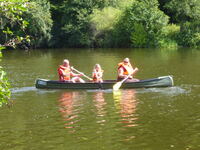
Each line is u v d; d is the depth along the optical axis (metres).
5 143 7.84
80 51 35.94
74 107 10.97
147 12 38.44
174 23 43.25
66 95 12.84
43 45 44.38
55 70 20.12
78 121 9.41
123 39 40.56
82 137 8.09
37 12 40.81
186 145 7.46
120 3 43.66
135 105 11.01
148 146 7.44
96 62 23.83
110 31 41.16
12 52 36.75
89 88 13.87
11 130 8.77
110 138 7.98
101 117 9.73
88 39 41.94
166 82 13.69
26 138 8.13
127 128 8.69
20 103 11.68
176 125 8.86
